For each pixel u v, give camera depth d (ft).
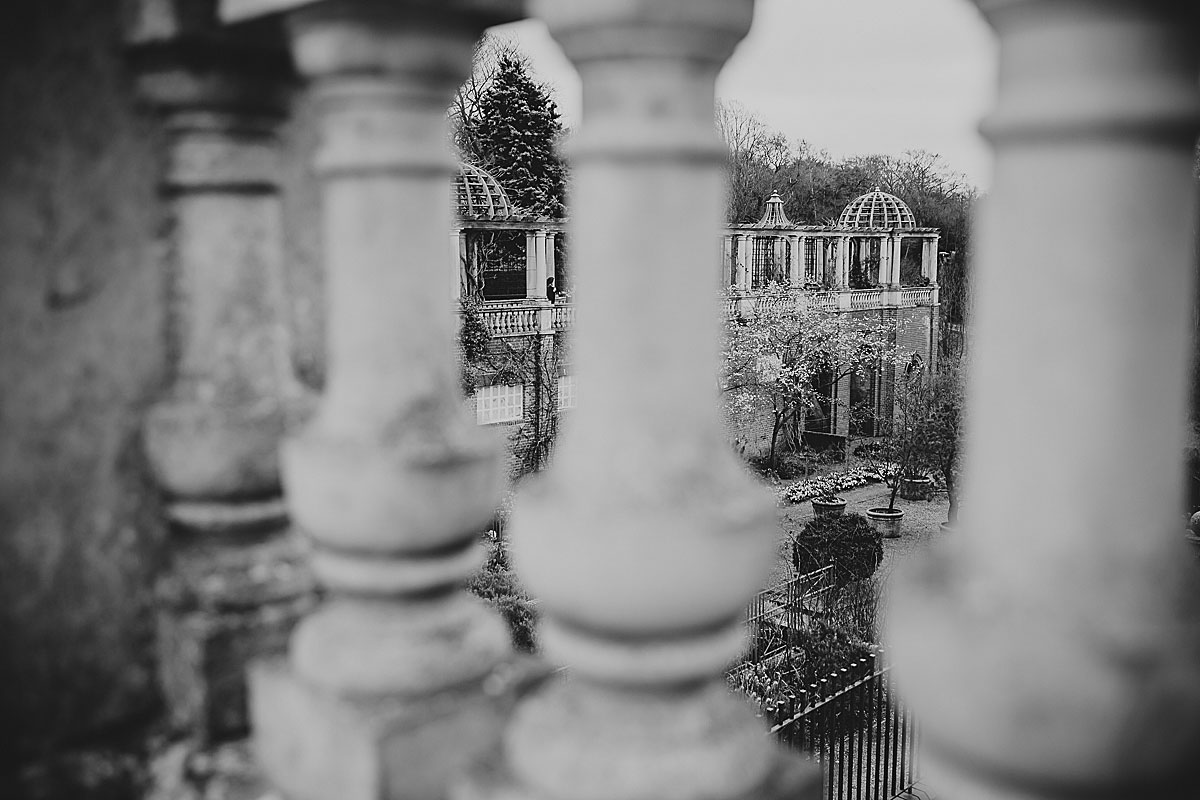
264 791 7.12
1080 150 4.02
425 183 6.36
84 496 7.35
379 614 6.79
